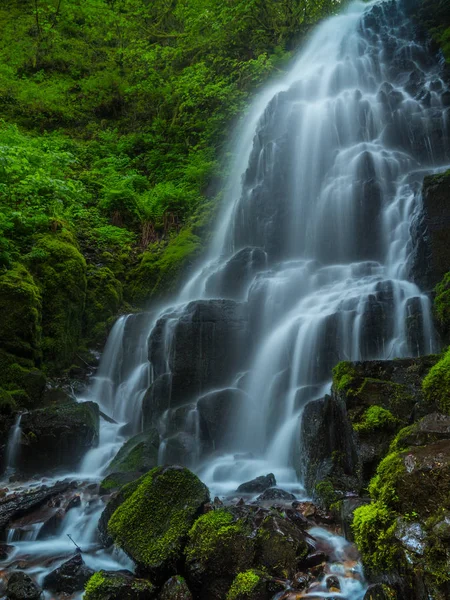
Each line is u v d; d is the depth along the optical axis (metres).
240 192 13.02
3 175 11.12
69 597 3.90
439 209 7.54
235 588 3.46
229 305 8.25
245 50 18.73
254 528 3.87
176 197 14.30
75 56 21.86
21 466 7.13
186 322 8.10
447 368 4.23
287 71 17.39
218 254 12.17
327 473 4.86
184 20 21.08
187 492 4.39
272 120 12.80
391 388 4.89
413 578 2.67
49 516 5.24
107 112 19.59
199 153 15.98
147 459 6.30
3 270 9.51
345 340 6.94
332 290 8.27
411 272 8.16
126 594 3.59
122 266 12.74
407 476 2.98
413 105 12.01
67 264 10.75
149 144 17.55
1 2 24.38
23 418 7.42
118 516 4.36
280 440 6.64
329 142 11.46
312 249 10.34
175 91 18.23
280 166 11.30
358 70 14.29
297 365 7.22
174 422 7.37
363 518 3.17
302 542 3.75
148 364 9.43
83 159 16.84
